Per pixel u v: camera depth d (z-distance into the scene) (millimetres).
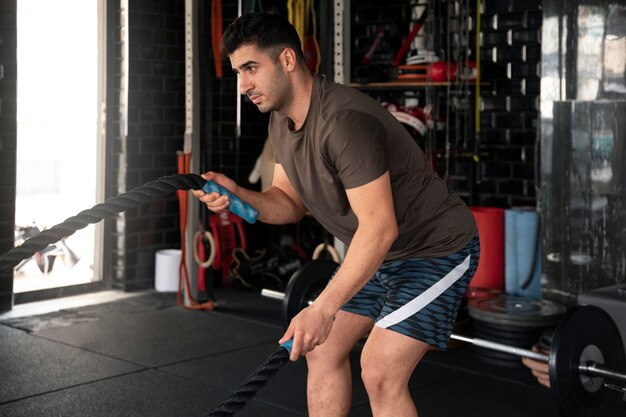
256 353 4445
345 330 2672
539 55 5367
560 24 4598
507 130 5508
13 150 5137
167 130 5934
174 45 5922
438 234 2607
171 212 6020
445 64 5176
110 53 5695
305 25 5016
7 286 5238
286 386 3893
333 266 3906
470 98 5352
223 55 2387
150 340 4652
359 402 3699
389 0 5863
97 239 5836
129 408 3590
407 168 2518
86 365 4184
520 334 4195
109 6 5664
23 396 3715
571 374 3064
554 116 4660
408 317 2494
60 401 3660
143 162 5816
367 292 2703
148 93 5801
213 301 5383
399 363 2477
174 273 5816
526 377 4094
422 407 3672
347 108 2334
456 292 2604
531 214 4859
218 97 6285
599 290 3871
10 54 5066
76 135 5648
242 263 5887
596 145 4527
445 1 5605
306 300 3805
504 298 4527
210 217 5922
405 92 5891
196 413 3547
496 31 5492
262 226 6328
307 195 2582
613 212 4496
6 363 4188
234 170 6297
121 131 5723
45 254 5570
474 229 2676
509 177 5523
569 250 4660
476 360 4352
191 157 5176
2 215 5125
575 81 4578
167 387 3877
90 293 5766
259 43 2305
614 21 4422
